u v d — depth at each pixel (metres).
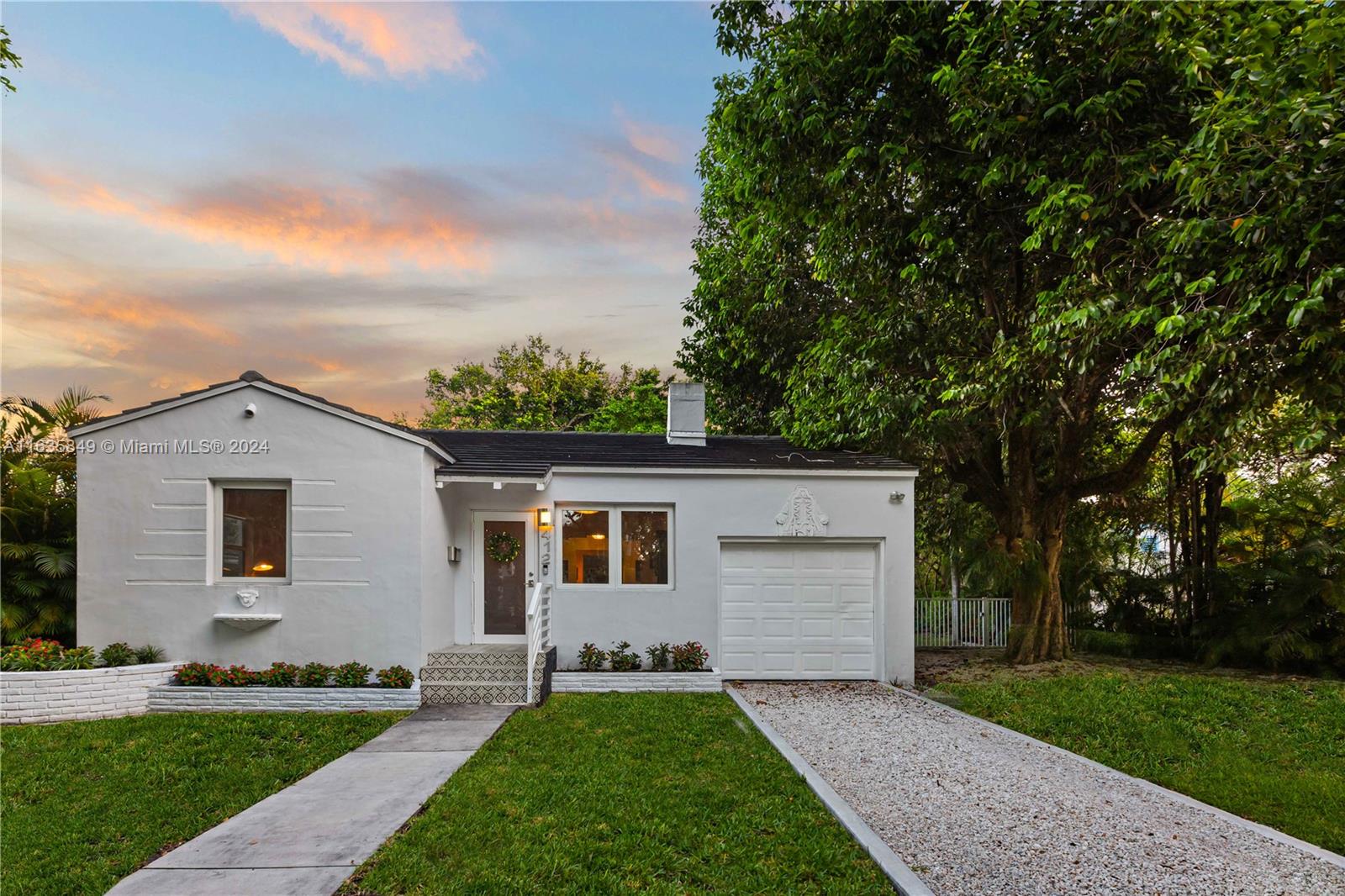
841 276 13.13
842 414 13.60
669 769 6.54
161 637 9.52
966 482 14.63
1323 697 9.85
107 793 5.85
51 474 10.91
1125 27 8.23
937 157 10.69
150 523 9.61
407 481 9.77
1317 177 6.17
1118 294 8.79
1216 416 7.78
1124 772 7.21
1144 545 16.50
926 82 10.12
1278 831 5.52
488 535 11.52
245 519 9.82
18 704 8.24
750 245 15.72
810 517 11.81
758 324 16.80
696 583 11.62
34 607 10.08
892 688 11.38
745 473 11.77
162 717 8.46
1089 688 10.60
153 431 9.70
